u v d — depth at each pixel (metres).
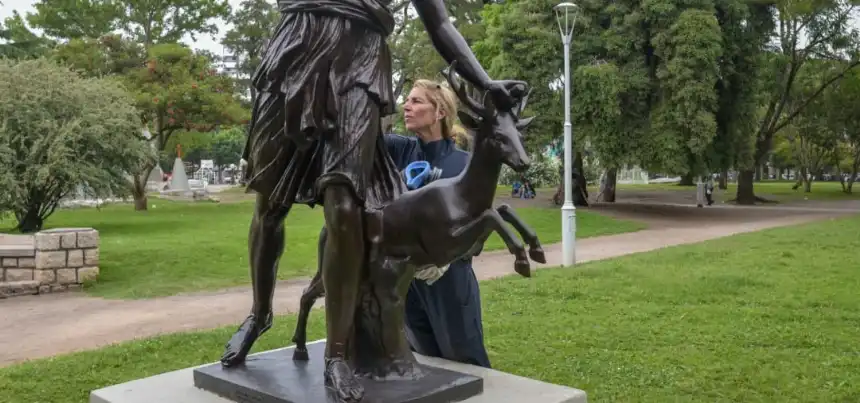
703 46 19.30
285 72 2.27
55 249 9.56
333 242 2.20
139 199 24.19
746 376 5.05
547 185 35.16
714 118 20.62
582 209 23.83
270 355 2.72
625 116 20.50
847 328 6.48
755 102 21.92
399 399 2.16
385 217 2.27
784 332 6.33
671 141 19.67
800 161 40.06
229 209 24.47
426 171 2.85
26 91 14.72
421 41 25.39
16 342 6.70
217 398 2.39
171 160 48.59
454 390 2.31
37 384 4.99
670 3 19.70
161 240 14.10
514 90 2.21
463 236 2.21
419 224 2.24
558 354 5.74
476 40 29.09
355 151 2.20
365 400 2.14
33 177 14.55
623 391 4.76
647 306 7.62
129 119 17.02
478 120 2.17
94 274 9.95
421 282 2.94
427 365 2.60
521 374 5.16
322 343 2.90
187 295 9.23
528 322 6.91
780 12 26.16
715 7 20.94
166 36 29.84
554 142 24.05
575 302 7.93
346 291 2.22
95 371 5.34
